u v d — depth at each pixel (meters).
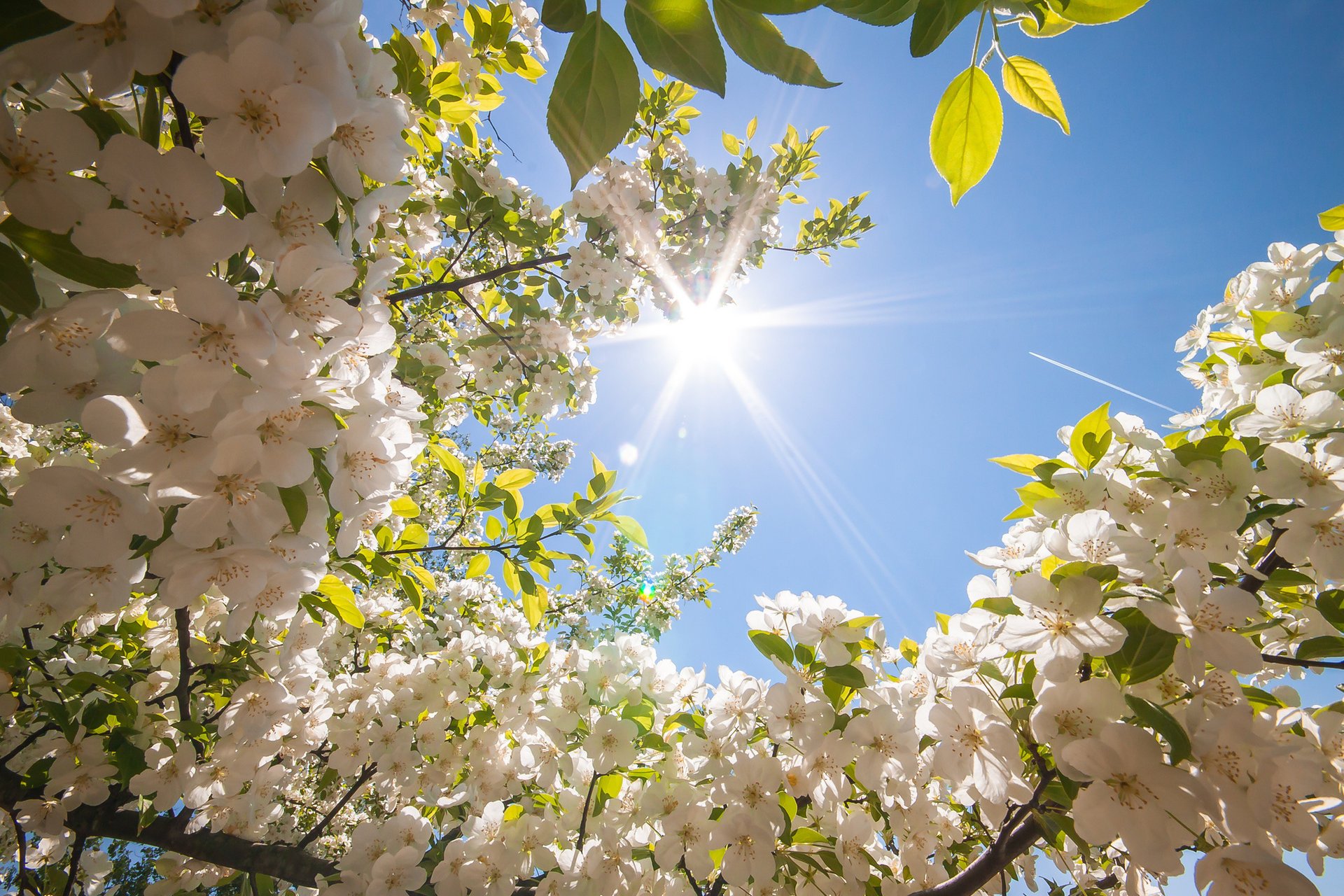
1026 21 0.17
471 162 0.79
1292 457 0.36
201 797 0.46
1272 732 0.33
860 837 0.43
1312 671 0.44
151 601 0.39
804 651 0.42
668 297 0.79
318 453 0.26
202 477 0.22
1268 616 0.41
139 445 0.21
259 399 0.20
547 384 0.89
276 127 0.18
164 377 0.20
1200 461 0.36
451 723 0.62
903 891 0.43
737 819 0.40
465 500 0.69
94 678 0.44
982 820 0.47
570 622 1.31
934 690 0.39
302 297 0.21
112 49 0.17
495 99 0.69
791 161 0.90
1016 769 0.31
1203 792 0.25
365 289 0.26
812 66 0.13
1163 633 0.29
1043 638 0.29
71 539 0.22
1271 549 0.39
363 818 0.98
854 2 0.13
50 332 0.21
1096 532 0.33
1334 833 0.31
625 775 0.50
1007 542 0.44
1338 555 0.35
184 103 0.18
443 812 0.68
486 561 0.64
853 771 0.42
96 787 0.45
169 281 0.18
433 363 0.90
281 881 0.62
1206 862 0.26
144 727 0.46
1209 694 0.29
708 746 0.46
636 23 0.13
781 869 0.43
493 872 0.49
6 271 0.18
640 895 0.47
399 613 0.82
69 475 0.22
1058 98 0.17
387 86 0.25
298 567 0.28
